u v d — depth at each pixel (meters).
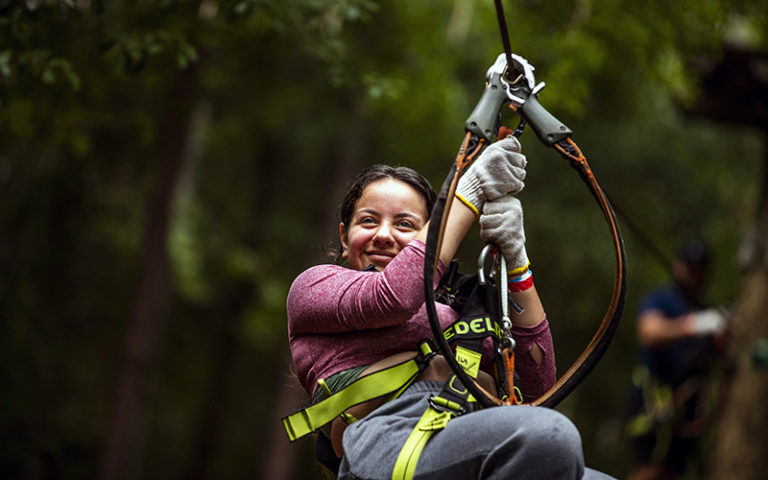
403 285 3.25
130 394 13.79
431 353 3.38
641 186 18.67
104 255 18.02
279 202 23.44
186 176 17.05
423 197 3.76
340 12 7.25
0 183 15.44
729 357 9.49
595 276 19.20
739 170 17.73
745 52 9.45
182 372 23.70
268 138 21.00
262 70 13.15
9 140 10.48
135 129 13.66
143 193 16.42
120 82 10.93
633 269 18.78
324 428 3.69
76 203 15.77
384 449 3.14
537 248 18.73
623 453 20.62
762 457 9.25
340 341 3.47
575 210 18.12
